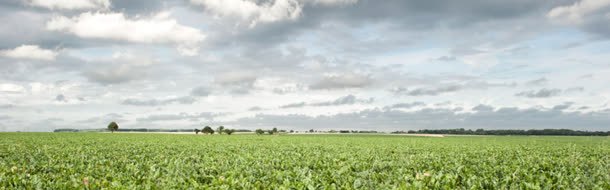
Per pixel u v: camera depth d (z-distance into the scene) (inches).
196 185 499.5
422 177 559.8
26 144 1608.0
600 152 1341.0
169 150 1270.9
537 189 498.3
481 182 541.3
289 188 486.3
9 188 481.4
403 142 2231.8
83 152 1106.1
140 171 655.1
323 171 658.2
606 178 573.6
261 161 861.2
